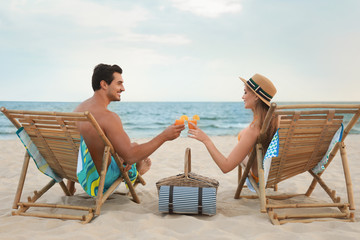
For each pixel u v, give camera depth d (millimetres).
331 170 5406
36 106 61562
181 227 2488
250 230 2396
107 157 2691
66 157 2869
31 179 4629
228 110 51188
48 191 3791
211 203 2699
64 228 2395
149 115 40375
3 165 5699
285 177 3053
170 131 2807
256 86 2795
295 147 2746
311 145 2803
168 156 6953
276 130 2783
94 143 2783
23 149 8031
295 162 2896
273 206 2639
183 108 56125
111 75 2857
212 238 2217
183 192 2738
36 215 2766
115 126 2758
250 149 2941
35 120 2744
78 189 4086
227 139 11602
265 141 2834
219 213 2943
